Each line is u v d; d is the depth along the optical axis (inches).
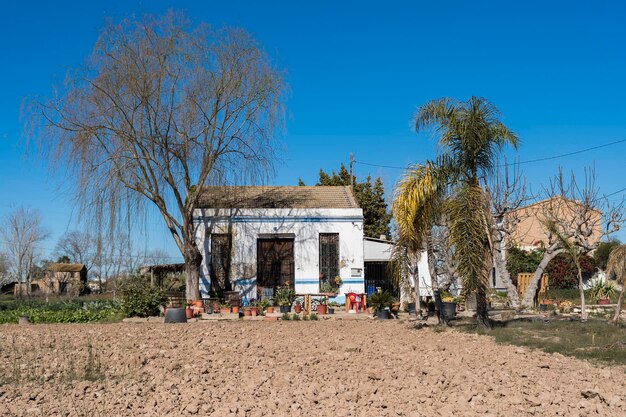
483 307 726.5
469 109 712.4
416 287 924.0
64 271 2107.5
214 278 1094.4
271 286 1107.9
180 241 1067.9
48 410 346.0
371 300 944.9
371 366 474.6
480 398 359.6
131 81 962.7
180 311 885.2
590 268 1427.2
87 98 970.1
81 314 994.1
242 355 538.6
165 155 1005.2
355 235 1115.3
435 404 347.9
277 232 1106.7
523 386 396.5
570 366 474.6
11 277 2343.8
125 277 1845.5
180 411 342.0
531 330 693.9
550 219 1104.2
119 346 598.5
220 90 1005.2
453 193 697.6
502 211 1128.2
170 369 467.8
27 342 639.1
